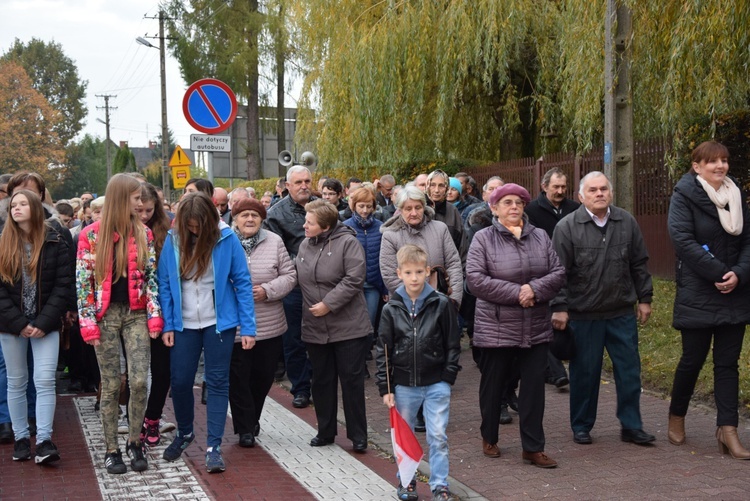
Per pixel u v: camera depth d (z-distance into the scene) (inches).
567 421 272.1
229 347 230.2
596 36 414.9
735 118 422.6
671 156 447.8
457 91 578.9
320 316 247.0
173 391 232.7
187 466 230.7
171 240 229.9
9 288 231.5
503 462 231.1
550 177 308.3
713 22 345.1
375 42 599.2
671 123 416.8
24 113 3080.7
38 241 233.0
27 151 3051.2
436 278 265.3
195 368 232.1
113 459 224.5
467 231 299.9
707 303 227.0
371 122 608.4
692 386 237.0
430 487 200.1
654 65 389.7
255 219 262.7
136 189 226.8
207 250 226.5
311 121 687.7
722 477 209.5
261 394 263.7
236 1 1302.9
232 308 232.4
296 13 680.4
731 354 228.8
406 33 583.5
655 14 374.6
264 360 260.4
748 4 342.0
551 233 309.3
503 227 227.6
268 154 1336.1
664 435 249.6
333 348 250.4
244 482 215.0
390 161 634.8
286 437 264.8
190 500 200.2
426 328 200.8
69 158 3361.2
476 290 225.0
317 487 210.7
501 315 224.1
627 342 242.7
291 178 330.3
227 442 258.2
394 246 267.9
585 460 229.3
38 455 229.1
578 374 244.8
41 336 231.1
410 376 200.7
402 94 599.2
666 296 416.2
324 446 253.6
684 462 223.1
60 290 234.2
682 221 228.5
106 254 222.5
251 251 262.2
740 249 228.4
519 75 626.2
